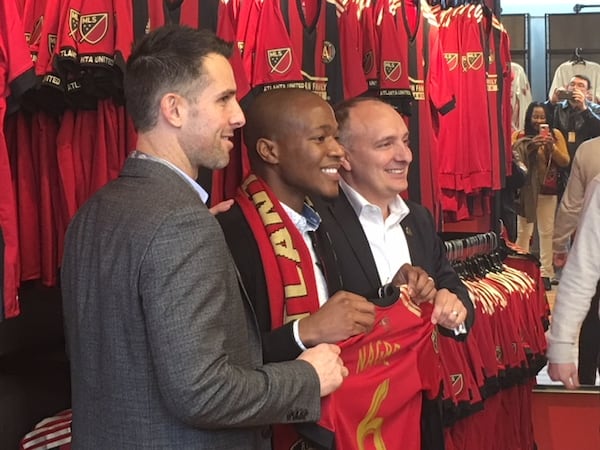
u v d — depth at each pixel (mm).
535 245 4137
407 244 1979
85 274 1312
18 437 2283
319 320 1536
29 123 2273
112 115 2301
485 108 3879
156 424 1246
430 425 1899
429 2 3879
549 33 4160
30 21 2166
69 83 2154
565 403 3652
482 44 3867
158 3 2363
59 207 2311
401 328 1745
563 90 4137
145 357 1236
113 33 2154
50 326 2701
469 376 2588
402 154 1893
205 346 1194
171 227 1212
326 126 1646
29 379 2443
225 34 2471
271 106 1647
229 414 1226
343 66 2918
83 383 1338
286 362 1391
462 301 2055
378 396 1710
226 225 1626
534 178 4121
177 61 1291
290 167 1646
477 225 4160
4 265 1993
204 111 1311
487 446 2924
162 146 1323
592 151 3289
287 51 2588
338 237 1836
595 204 2094
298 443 1654
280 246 1610
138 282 1214
